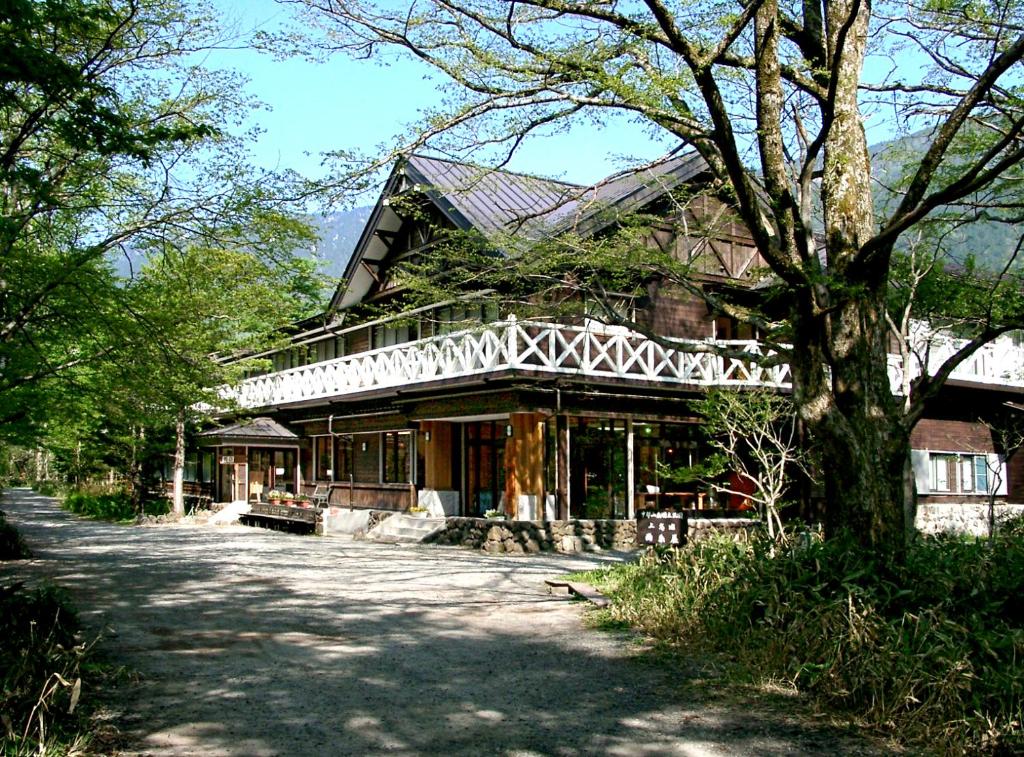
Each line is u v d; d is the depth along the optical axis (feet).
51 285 27.71
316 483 88.63
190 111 31.94
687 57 23.62
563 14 27.89
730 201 35.86
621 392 58.08
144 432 88.79
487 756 16.92
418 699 20.81
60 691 18.94
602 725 18.83
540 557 52.16
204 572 45.32
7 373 29.84
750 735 18.15
